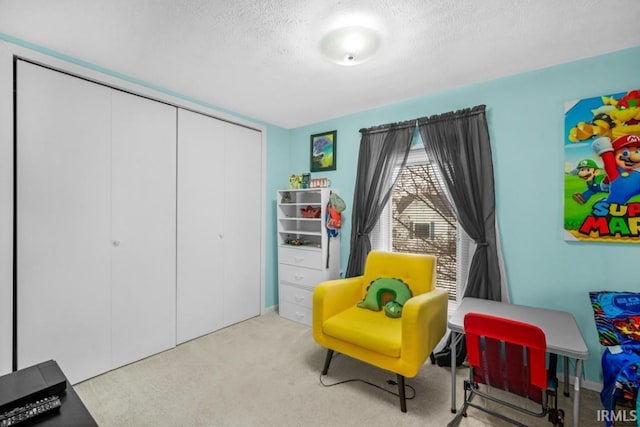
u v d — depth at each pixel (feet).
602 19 5.26
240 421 5.59
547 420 5.56
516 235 7.48
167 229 8.46
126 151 7.61
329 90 8.48
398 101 9.36
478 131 7.80
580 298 6.73
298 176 11.40
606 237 6.38
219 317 9.87
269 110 10.19
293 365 7.61
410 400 6.22
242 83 7.98
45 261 6.33
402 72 7.36
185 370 7.36
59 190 6.52
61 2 4.82
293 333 9.60
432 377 7.10
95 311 7.07
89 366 6.97
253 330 9.84
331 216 9.95
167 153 8.47
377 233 10.09
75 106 6.75
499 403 5.57
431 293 6.95
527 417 5.66
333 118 11.06
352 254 10.08
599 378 6.51
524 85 7.34
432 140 8.51
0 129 5.60
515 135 7.47
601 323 5.69
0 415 3.17
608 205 6.36
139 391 6.51
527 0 4.77
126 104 7.61
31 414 3.23
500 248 7.63
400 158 9.58
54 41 5.99
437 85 8.14
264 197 11.46
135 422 5.56
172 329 8.59
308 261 10.28
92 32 5.69
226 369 7.40
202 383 6.80
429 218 9.25
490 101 7.80
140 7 4.97
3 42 5.68
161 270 8.33
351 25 5.43
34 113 6.19
